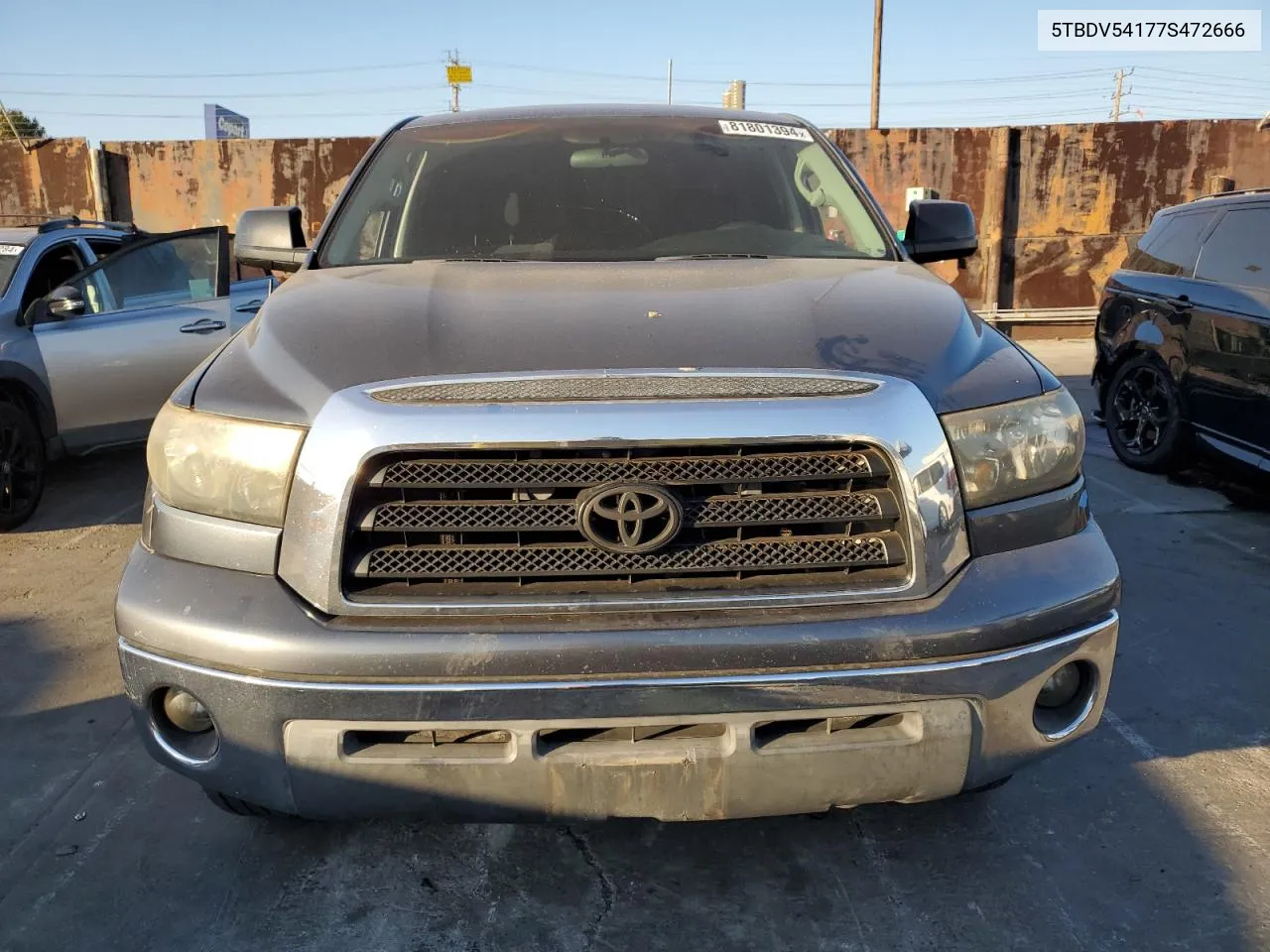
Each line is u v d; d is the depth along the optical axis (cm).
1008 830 251
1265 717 308
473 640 173
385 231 309
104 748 294
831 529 186
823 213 319
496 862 238
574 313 216
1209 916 219
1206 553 463
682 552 182
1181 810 258
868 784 185
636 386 184
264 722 179
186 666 182
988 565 189
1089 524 208
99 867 238
